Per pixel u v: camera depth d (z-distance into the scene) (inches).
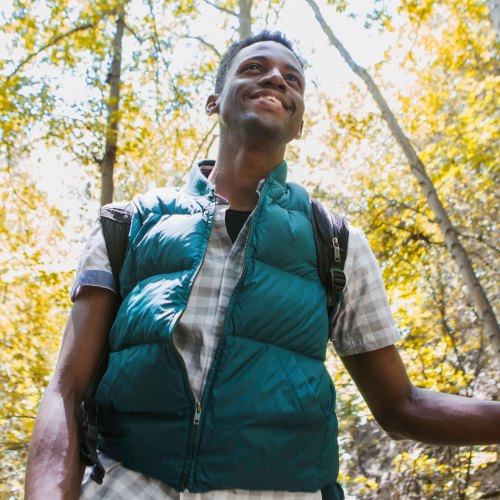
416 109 288.5
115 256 46.7
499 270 290.0
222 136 54.6
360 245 50.6
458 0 281.6
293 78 56.1
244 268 43.0
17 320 276.8
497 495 223.1
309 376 41.7
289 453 39.4
